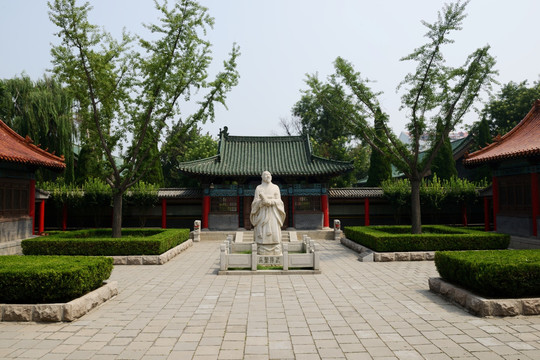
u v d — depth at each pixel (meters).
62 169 24.83
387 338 8.11
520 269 9.85
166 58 21.58
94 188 33.91
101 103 21.59
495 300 9.54
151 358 7.12
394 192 35.25
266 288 13.01
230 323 9.19
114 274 15.87
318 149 57.59
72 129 37.59
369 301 11.20
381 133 23.09
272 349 7.53
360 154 57.72
